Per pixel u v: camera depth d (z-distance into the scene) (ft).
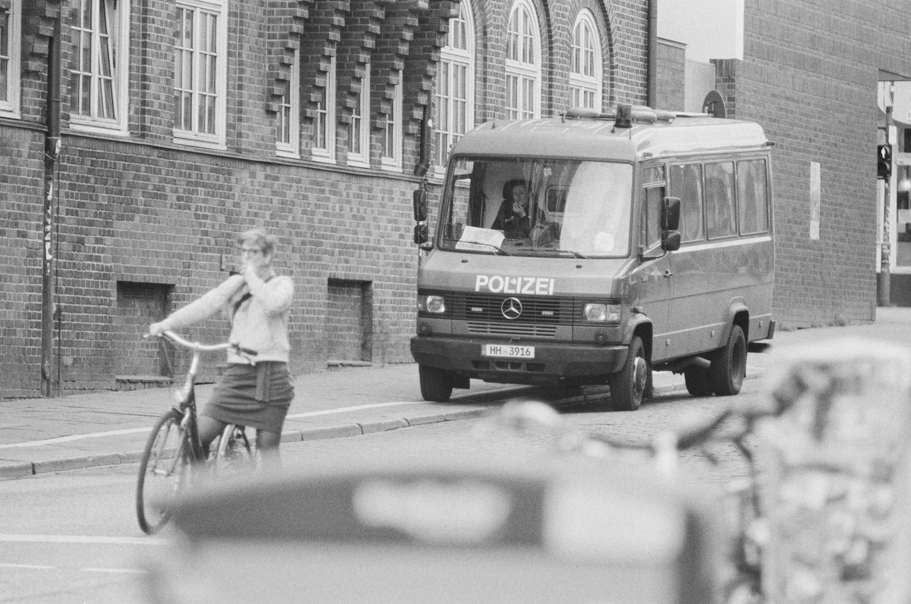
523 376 81.56
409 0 111.75
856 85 170.30
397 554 8.13
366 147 111.96
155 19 91.56
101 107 89.15
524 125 86.53
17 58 83.05
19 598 34.06
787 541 19.16
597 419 77.20
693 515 8.25
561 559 8.07
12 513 48.08
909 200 201.98
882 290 199.00
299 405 83.51
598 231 81.92
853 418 19.10
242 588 8.14
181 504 8.32
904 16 181.27
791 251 156.97
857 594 18.85
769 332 99.71
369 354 111.45
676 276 86.48
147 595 8.27
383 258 112.06
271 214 101.24
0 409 78.02
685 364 90.17
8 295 82.07
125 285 90.43
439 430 75.82
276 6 101.45
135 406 80.48
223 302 44.68
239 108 99.25
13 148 82.23
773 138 155.02
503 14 125.18
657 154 84.69
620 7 139.54
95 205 87.10
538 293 80.84
